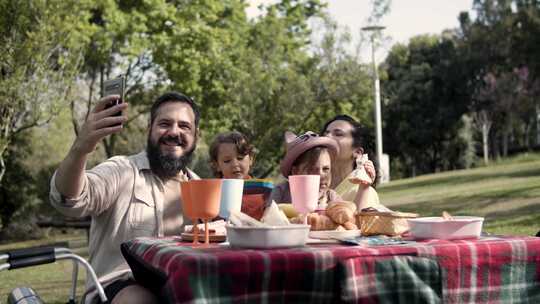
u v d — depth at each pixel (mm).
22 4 11164
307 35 17391
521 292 2145
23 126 12078
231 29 16688
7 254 2271
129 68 16875
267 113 14484
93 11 16250
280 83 14547
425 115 39250
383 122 39500
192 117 2986
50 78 11781
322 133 3801
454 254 2061
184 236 2342
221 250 1968
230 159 4211
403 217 2387
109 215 2861
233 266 1835
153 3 15484
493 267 2107
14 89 11133
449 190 16703
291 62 15547
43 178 19016
